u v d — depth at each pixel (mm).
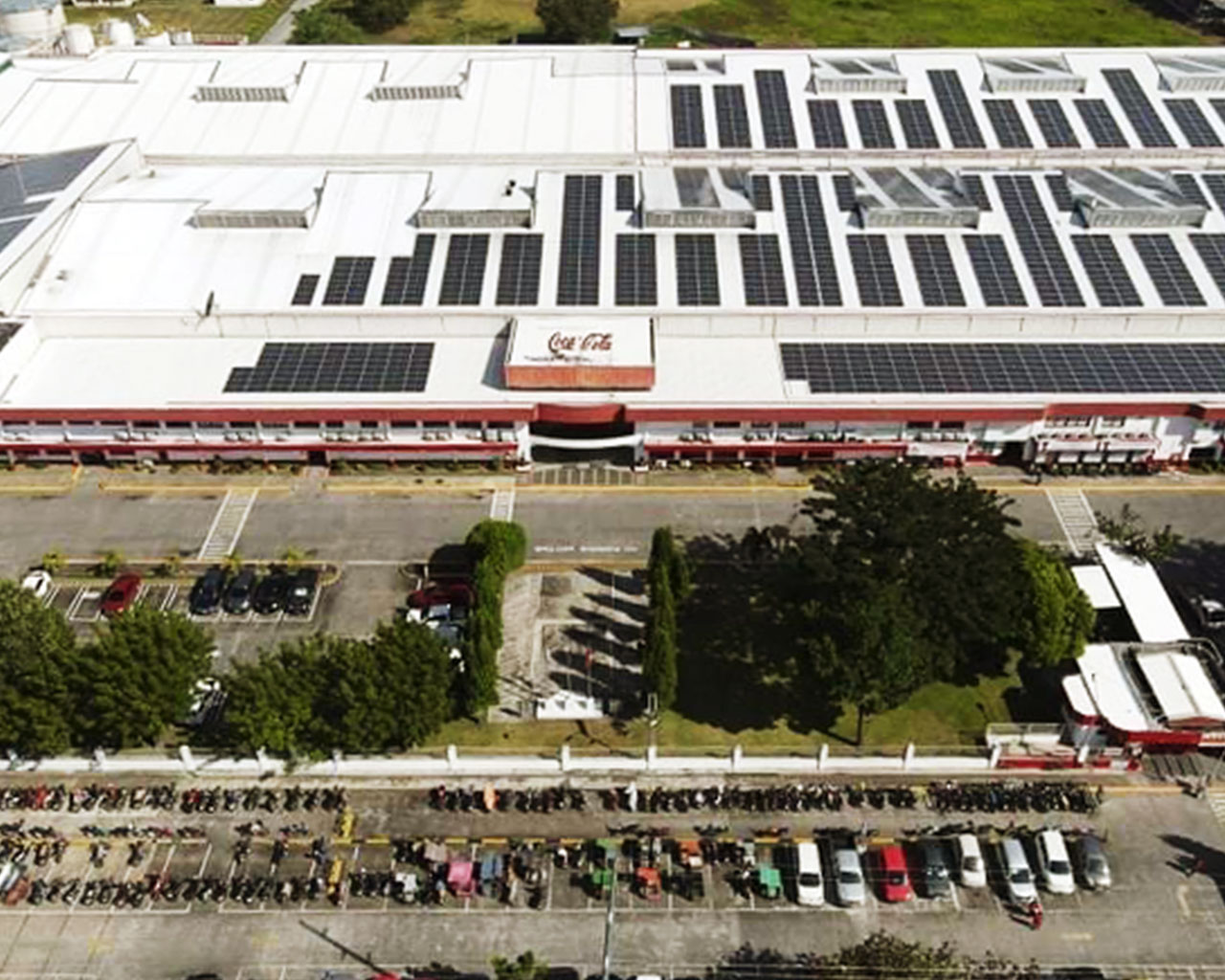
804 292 100562
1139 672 74312
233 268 103375
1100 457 95250
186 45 149125
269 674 69688
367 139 120188
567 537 89938
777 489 94688
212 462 97250
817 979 57406
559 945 63125
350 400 93500
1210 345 98000
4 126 124125
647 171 113125
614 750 73062
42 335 99812
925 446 94938
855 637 67750
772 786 71000
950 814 69250
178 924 64250
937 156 116188
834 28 196000
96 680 69000
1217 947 62688
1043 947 62656
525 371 92562
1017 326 98812
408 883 64875
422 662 70000
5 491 95125
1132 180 110375
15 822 69438
